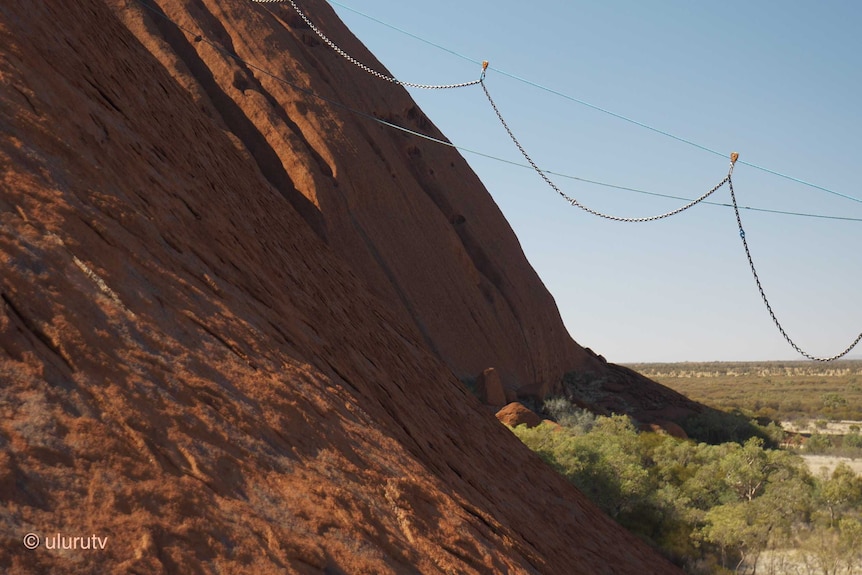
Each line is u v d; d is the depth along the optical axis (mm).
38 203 5066
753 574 23125
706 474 30250
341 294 14289
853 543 23719
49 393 3715
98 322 4602
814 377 160125
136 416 4070
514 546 7844
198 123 14711
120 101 9586
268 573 3748
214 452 4422
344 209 43375
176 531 3545
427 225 50406
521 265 59938
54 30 8977
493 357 48250
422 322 44094
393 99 59156
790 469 31031
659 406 57812
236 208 11578
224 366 5609
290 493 4719
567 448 26922
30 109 6215
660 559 17844
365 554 4738
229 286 7621
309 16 57062
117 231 5855
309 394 6621
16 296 4102
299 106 46312
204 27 46406
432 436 10555
